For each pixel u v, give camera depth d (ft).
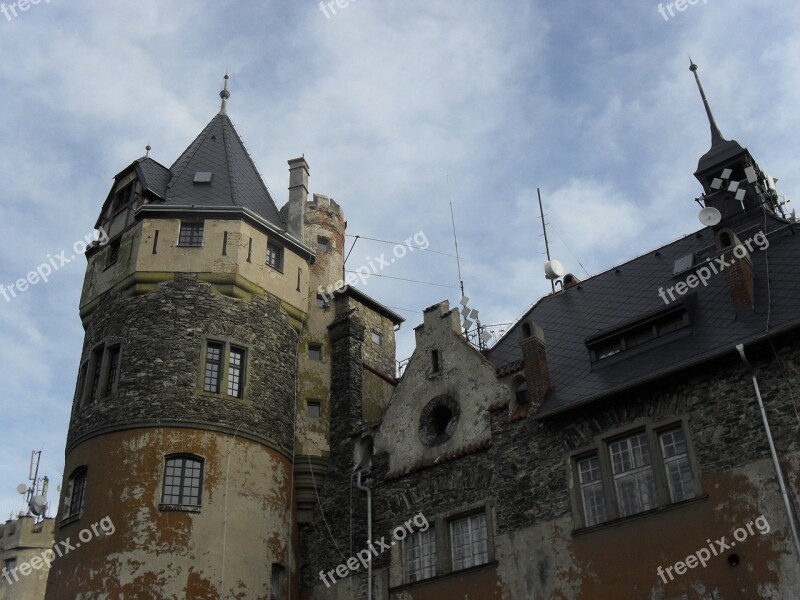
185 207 96.22
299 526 91.50
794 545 60.08
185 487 83.15
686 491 67.05
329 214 119.65
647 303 84.79
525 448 77.25
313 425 96.12
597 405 74.02
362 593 82.99
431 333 91.40
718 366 68.80
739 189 93.81
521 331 82.79
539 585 71.05
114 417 85.35
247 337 92.84
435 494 81.97
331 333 104.12
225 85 120.88
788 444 62.95
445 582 77.00
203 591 78.64
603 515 70.54
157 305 90.94
